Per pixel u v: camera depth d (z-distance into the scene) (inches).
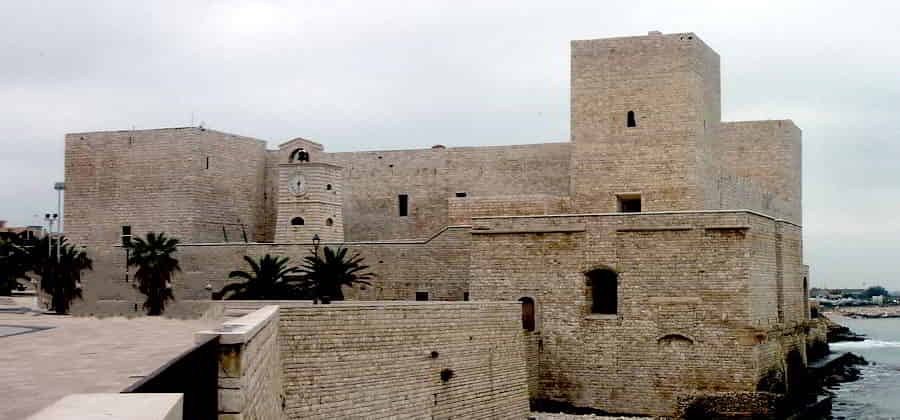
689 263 1925.4
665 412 1916.8
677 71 2231.8
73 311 2716.5
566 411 1993.1
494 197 2367.1
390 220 2923.2
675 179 2220.7
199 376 590.2
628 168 2266.2
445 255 2365.9
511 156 2783.0
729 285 1892.2
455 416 1523.1
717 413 1860.2
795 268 2407.7
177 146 2802.7
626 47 2282.2
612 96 2289.6
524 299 2054.6
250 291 2362.2
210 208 2837.1
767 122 3058.6
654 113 2249.0
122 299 2753.4
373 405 1326.3
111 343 919.0
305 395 1210.6
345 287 2461.9
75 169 2938.0
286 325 1198.3
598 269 1994.3
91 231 2908.5
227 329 706.8
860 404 2407.7
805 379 2364.7
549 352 2023.9
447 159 2864.2
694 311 1914.4
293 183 2687.0
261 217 3051.2
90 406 397.7
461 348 1551.4
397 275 2415.1
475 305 1604.3
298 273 2536.9
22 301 2532.0
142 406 398.3
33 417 370.9
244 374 670.5
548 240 2042.3
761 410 1840.6
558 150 2721.5
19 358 759.1
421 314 1445.6
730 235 1895.9
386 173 2938.0
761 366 1926.7
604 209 2283.5
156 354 792.9
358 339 1305.4
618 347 1967.3
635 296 1962.4
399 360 1386.6
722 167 2999.5
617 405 1958.7
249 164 2999.5
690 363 1911.9
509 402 1692.9
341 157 2992.1
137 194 2847.0
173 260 2588.6
